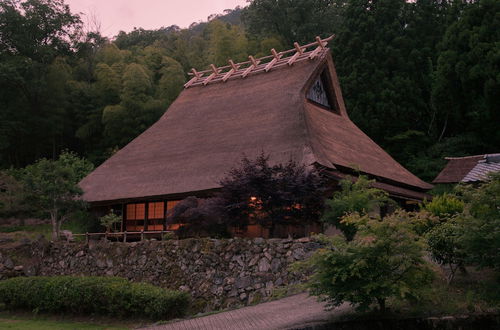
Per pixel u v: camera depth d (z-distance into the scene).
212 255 14.46
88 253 17.00
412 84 35.94
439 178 25.22
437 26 39.09
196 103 27.27
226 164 20.44
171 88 41.41
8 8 41.81
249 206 15.08
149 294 13.20
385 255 8.96
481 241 9.34
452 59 33.03
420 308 9.72
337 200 15.10
